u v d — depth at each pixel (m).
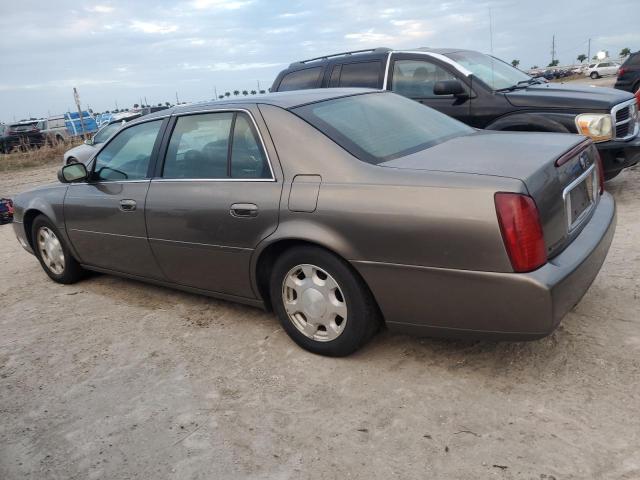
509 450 2.47
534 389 2.88
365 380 3.14
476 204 2.68
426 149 3.38
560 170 2.95
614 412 2.63
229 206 3.58
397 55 6.87
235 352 3.65
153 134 4.29
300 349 3.57
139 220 4.23
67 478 2.64
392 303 3.03
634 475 2.25
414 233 2.83
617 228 5.16
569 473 2.30
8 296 5.34
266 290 3.72
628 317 3.46
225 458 2.64
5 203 9.48
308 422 2.84
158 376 3.47
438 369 3.16
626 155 5.73
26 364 3.85
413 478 2.38
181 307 4.50
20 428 3.10
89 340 4.10
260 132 3.54
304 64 7.80
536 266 2.65
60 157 24.02
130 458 2.73
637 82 12.77
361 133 3.43
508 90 6.20
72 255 5.19
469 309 2.80
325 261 3.19
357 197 3.02
